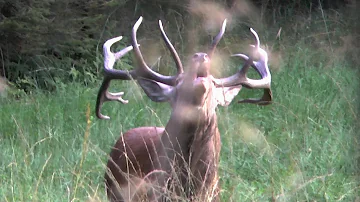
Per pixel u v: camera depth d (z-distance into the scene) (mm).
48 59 24094
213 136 11828
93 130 17750
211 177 11898
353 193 14023
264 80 12844
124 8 27734
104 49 13133
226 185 13984
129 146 12812
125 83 21594
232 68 24594
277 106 19125
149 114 18500
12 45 24109
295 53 25391
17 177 13922
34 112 19578
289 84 21469
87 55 24812
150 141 12477
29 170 14430
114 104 19609
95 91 21484
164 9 28344
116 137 17344
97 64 23172
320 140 16812
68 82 22875
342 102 19375
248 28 28625
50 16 24562
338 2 30641
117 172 12992
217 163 12031
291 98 19906
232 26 28469
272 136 17156
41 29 23703
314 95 20609
